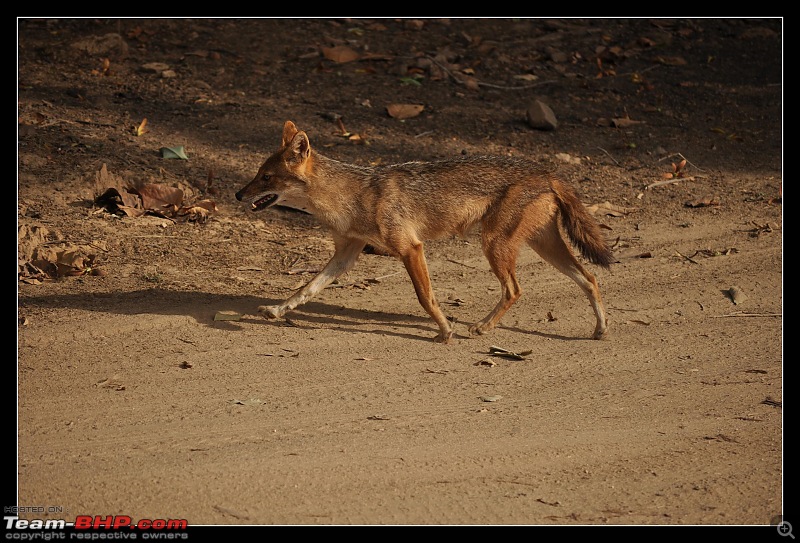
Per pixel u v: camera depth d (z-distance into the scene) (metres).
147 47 22.56
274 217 15.93
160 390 9.41
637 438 8.58
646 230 16.25
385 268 14.34
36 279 12.60
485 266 14.52
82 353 10.31
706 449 8.37
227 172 17.23
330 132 19.45
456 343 11.35
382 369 10.30
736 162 20.19
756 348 11.19
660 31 26.55
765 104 23.28
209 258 14.01
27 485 7.32
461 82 22.42
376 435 8.48
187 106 19.97
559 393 9.71
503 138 20.17
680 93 23.41
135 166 16.78
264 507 7.07
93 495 7.19
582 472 7.85
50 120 18.09
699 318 12.37
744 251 15.17
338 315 12.21
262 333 11.31
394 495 7.32
